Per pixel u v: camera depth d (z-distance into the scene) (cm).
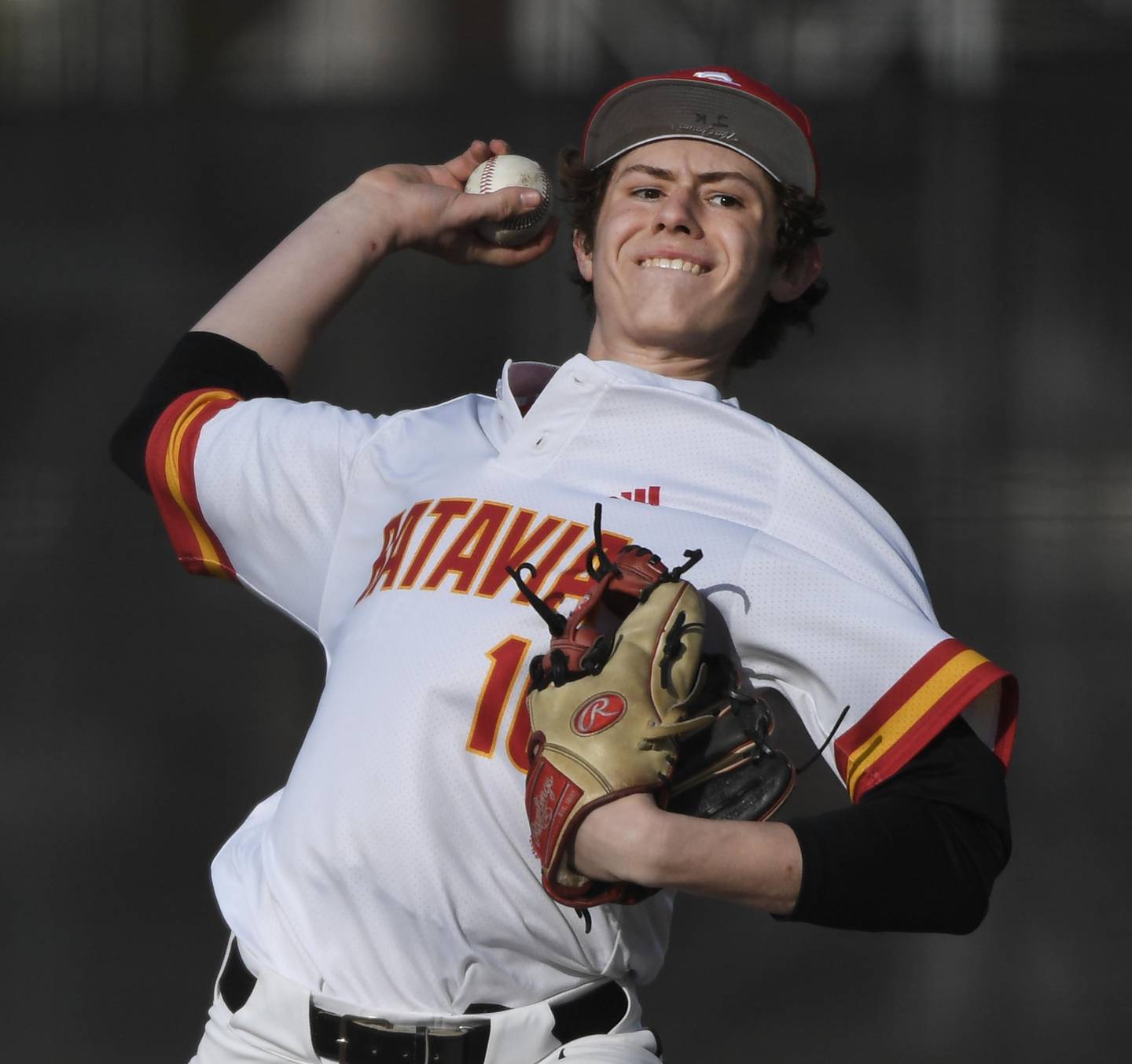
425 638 842
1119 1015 1975
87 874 2369
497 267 1123
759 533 845
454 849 812
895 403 4316
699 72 970
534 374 970
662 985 2052
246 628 3356
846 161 4994
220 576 1027
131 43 5159
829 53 5100
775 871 712
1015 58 5053
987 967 2106
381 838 817
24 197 4916
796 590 818
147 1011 1958
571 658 752
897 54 5066
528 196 1091
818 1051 1897
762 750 747
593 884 732
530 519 863
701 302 942
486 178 1106
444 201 1086
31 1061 1830
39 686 3080
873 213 4872
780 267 1018
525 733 812
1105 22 5012
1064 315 4594
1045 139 4972
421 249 1105
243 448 976
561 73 5159
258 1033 835
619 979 856
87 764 2767
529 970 827
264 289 1058
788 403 4356
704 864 703
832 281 4741
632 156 991
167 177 5009
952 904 739
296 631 3366
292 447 964
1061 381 4388
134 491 3806
